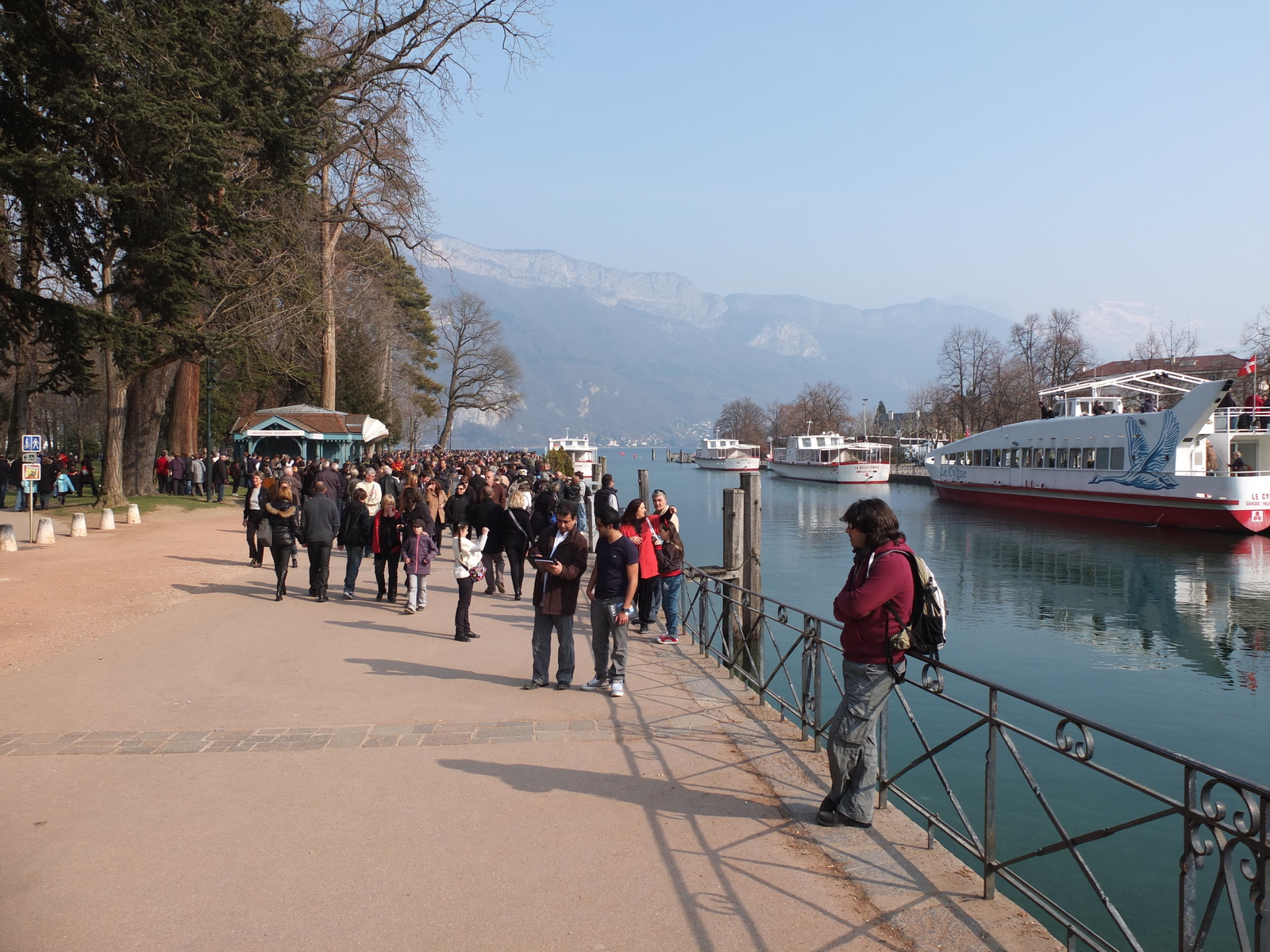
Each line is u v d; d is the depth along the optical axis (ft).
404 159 119.34
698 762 22.57
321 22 101.09
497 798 19.98
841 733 18.04
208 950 13.41
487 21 106.42
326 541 49.47
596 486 94.27
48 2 55.88
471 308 294.05
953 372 297.53
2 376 67.62
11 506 108.58
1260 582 92.99
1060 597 85.40
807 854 17.13
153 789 20.48
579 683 31.63
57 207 60.29
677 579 40.88
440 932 14.06
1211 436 133.59
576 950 13.58
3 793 20.17
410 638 39.37
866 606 16.98
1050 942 13.92
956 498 199.21
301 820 18.61
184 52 62.18
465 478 83.76
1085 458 150.30
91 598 48.39
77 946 13.47
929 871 16.48
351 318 196.65
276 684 30.73
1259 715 48.52
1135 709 49.62
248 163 75.72
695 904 15.12
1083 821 33.24
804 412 474.49
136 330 67.21
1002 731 15.05
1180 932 11.34
